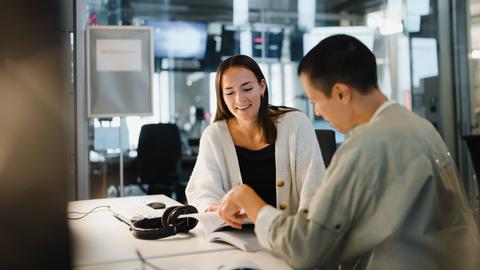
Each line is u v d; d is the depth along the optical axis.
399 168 0.92
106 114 3.22
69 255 0.81
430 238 0.97
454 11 4.65
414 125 0.99
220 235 1.34
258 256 1.20
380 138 0.94
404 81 4.97
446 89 4.70
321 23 5.61
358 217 0.94
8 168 0.77
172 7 5.36
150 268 1.11
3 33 0.75
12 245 0.78
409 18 4.95
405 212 0.91
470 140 2.77
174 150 4.86
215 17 5.56
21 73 0.76
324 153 2.17
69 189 0.81
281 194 1.66
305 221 0.94
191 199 1.71
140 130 4.77
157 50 5.46
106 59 3.21
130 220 1.63
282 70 5.71
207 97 5.90
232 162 1.71
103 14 4.61
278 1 5.43
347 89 0.99
